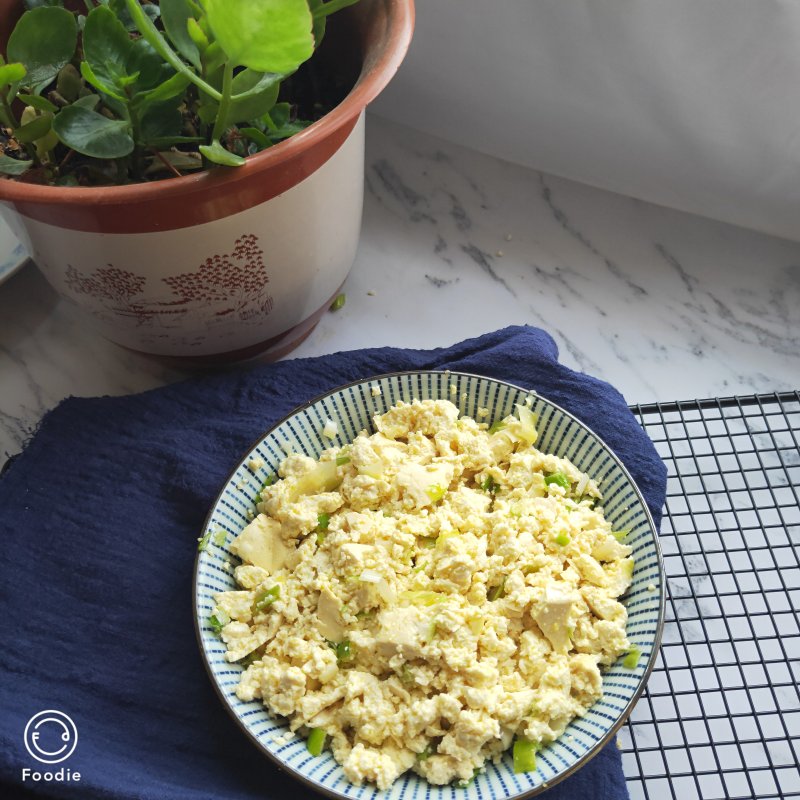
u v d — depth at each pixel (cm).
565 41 70
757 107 69
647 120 72
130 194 53
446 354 67
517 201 78
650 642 55
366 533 58
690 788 60
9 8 60
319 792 53
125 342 65
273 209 57
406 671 55
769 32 65
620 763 57
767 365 72
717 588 65
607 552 58
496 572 58
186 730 58
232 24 49
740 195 75
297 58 50
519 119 76
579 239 77
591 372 72
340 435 63
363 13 60
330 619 57
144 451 64
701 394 71
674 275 75
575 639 56
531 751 54
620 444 63
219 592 58
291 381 67
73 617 60
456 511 60
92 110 55
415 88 77
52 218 55
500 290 75
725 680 62
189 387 67
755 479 68
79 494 63
